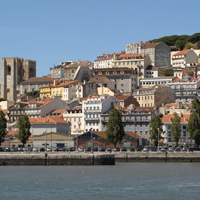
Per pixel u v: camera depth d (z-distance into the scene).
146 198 155.62
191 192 164.62
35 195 160.50
